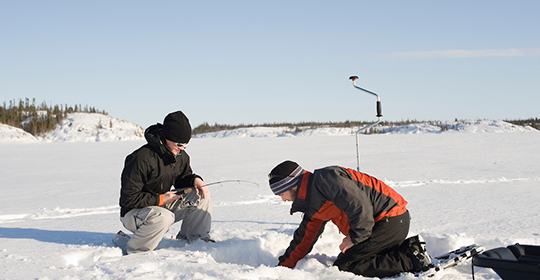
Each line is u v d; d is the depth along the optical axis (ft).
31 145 73.82
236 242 11.30
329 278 8.39
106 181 28.68
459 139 69.82
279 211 16.74
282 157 44.70
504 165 32.53
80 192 23.89
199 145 68.80
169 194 10.95
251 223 14.23
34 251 10.20
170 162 10.79
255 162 39.86
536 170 29.01
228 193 22.08
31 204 20.03
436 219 14.08
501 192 19.94
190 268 8.46
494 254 7.68
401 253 9.04
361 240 8.70
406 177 26.68
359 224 8.55
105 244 11.28
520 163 33.68
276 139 84.69
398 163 35.47
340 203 8.60
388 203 9.04
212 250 10.62
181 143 10.43
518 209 15.53
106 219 15.83
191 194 11.49
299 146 61.77
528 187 21.45
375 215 9.07
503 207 16.03
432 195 19.49
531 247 7.90
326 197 8.92
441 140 68.08
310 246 9.71
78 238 12.18
